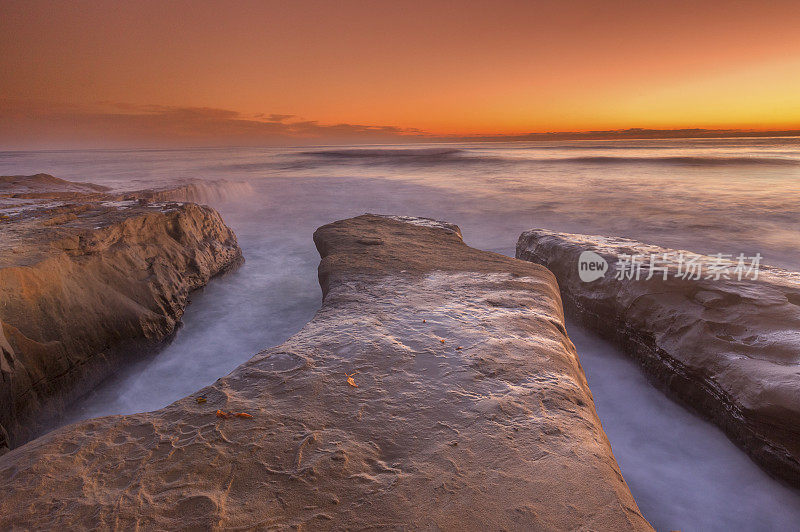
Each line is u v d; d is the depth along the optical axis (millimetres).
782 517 4094
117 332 6637
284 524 2139
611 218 19797
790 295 5574
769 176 35188
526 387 3457
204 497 2307
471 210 22875
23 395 4977
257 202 26078
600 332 7215
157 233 9312
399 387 3451
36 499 2309
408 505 2262
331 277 6676
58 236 7172
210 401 3273
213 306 9578
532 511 2223
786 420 4188
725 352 5074
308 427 2932
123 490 2369
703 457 4836
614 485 2414
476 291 5883
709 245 14992
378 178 39656
